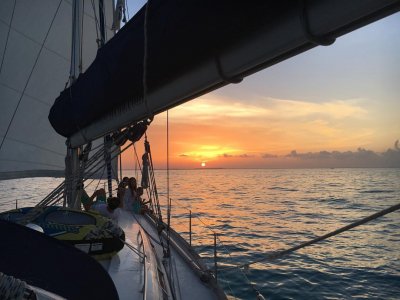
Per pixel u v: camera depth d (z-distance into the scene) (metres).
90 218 4.17
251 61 1.49
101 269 1.85
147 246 4.89
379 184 93.25
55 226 3.91
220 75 1.65
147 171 6.62
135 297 3.29
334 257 15.80
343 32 1.18
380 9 1.03
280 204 43.66
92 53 10.84
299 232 23.36
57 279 1.88
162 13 1.89
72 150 5.67
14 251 1.91
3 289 1.32
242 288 10.92
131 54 2.24
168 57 1.83
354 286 11.73
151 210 8.17
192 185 99.06
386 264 14.57
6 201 31.45
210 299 3.99
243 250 16.83
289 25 1.24
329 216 32.19
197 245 17.70
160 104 2.22
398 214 32.72
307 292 10.99
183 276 4.60
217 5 1.45
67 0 10.14
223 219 29.34
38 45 9.98
